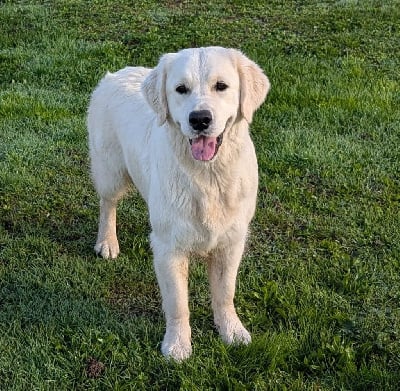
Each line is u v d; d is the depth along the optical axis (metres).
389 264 2.05
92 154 2.13
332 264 2.06
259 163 2.55
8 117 2.89
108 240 2.15
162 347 1.78
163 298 1.80
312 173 2.50
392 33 4.02
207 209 1.68
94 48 3.69
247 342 1.78
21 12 4.44
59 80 3.33
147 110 1.90
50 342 1.79
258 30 4.11
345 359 1.72
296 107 2.93
